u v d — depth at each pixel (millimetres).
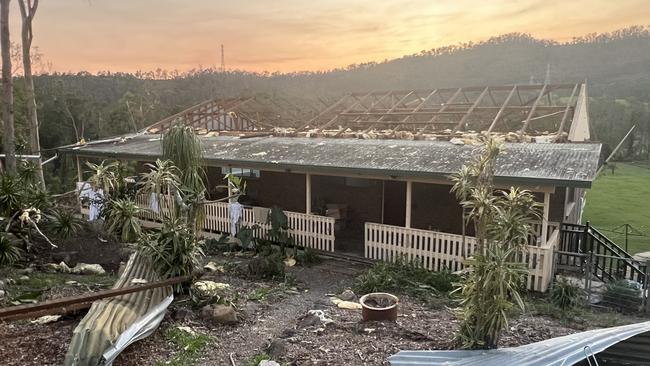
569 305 8086
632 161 42719
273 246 12102
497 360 4449
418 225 13008
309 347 5727
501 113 14359
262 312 7473
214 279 9602
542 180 8258
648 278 8062
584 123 16359
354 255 11336
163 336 5902
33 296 7359
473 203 5008
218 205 13047
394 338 5988
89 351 4484
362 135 14797
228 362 5398
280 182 14961
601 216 24406
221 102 22312
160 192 7770
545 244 8766
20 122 27578
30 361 4891
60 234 10680
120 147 16359
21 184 10672
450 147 11820
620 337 4734
